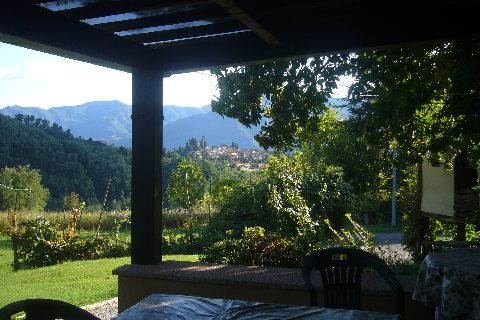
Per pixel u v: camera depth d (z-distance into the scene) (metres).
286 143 6.99
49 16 3.44
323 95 6.30
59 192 67.75
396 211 27.14
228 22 3.85
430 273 3.03
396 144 6.43
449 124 5.80
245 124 6.93
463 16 3.59
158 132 4.62
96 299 6.84
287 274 4.24
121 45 4.15
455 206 9.84
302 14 3.72
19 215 18.53
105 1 3.31
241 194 12.25
